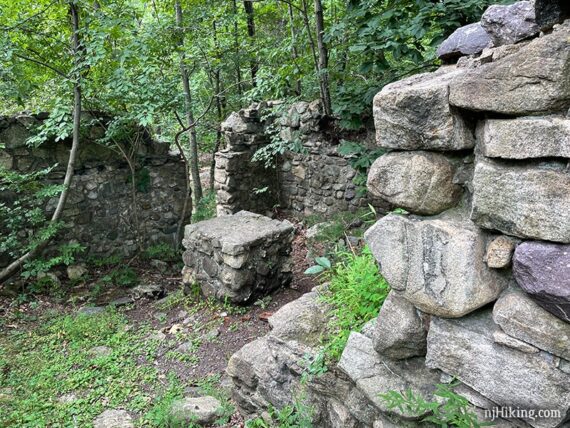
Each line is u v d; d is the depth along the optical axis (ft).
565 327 3.95
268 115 21.15
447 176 4.68
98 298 16.25
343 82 18.29
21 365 11.59
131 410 9.76
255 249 14.05
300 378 7.15
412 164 4.79
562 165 3.77
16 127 16.84
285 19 24.08
